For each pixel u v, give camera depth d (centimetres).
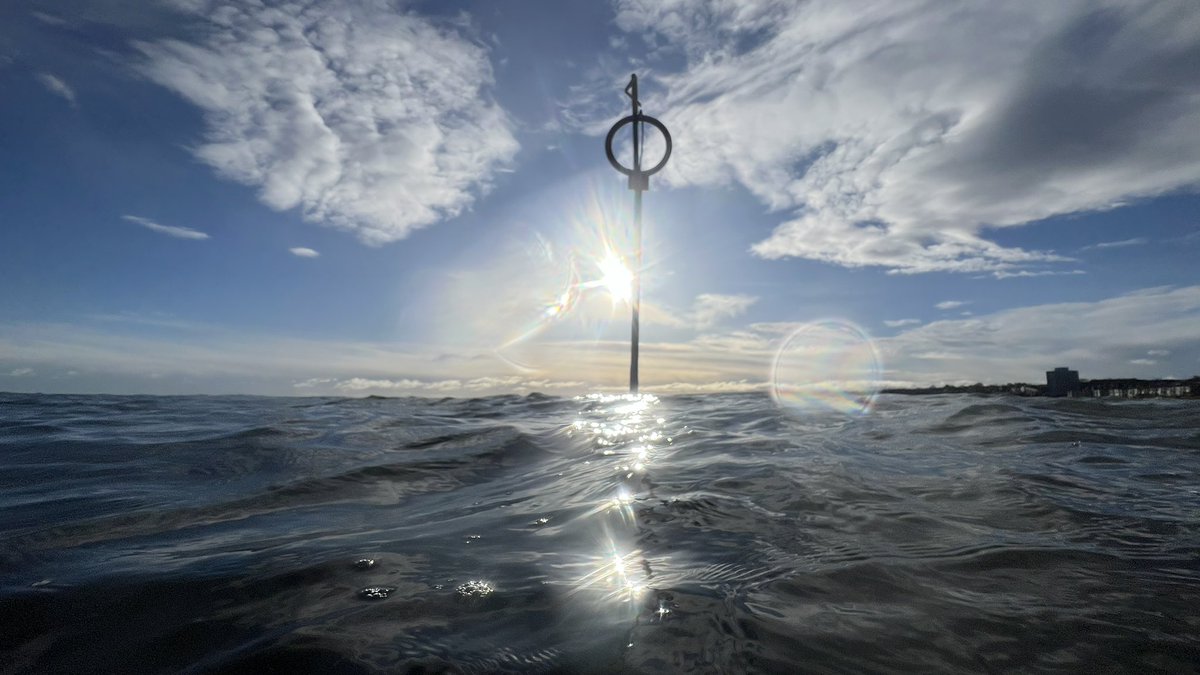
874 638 110
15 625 126
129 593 139
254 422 493
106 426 473
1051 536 168
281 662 105
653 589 131
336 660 105
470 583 138
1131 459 281
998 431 374
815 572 141
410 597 131
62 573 155
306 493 257
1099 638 110
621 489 229
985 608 122
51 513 223
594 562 150
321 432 426
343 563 154
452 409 637
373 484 274
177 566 157
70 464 320
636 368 812
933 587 132
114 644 117
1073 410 461
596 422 468
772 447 325
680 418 485
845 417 468
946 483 231
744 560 149
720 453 308
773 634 111
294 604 130
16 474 298
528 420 502
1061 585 134
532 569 146
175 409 636
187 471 303
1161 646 108
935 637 110
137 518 216
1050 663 102
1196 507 196
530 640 110
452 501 238
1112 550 156
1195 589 131
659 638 110
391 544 170
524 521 193
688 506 201
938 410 487
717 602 124
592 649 106
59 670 110
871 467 262
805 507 199
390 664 103
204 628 121
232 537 189
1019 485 226
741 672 99
